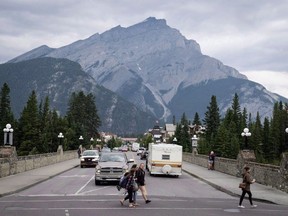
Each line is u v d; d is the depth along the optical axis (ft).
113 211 54.85
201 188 92.43
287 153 83.56
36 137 319.88
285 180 81.56
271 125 448.65
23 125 319.68
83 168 157.79
